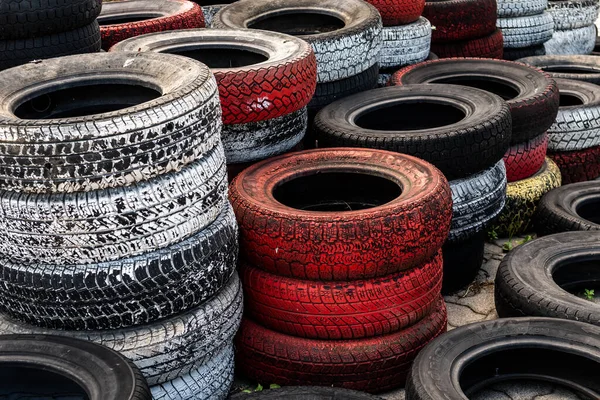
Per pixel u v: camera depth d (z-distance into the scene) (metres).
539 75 5.84
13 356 2.97
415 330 3.91
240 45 5.02
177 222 3.21
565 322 3.72
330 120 5.02
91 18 4.74
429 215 3.71
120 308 3.20
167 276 3.21
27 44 4.53
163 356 3.32
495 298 4.38
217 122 3.41
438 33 7.14
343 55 5.33
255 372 4.01
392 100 5.39
